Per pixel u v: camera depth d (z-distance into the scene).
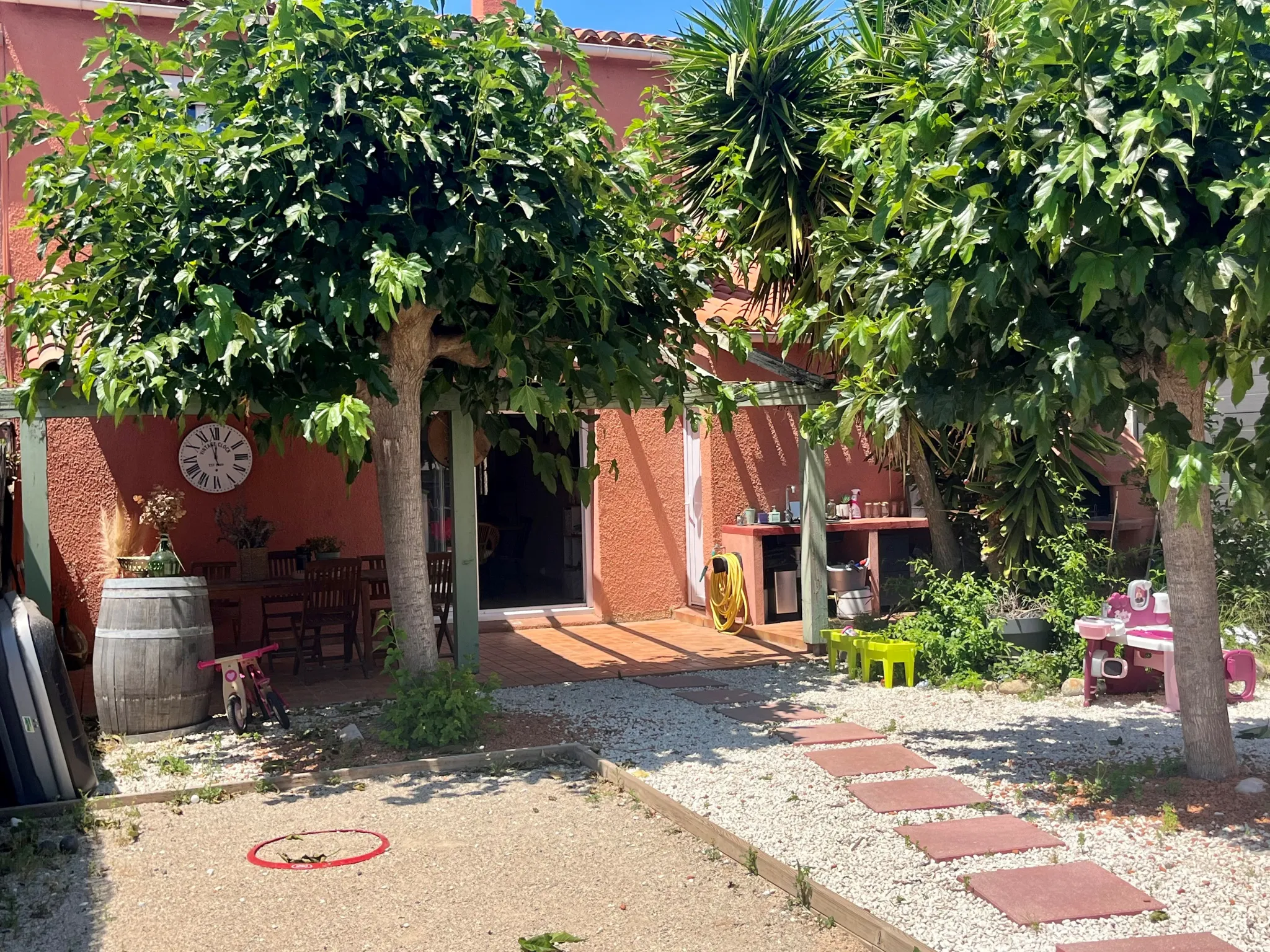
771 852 4.58
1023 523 9.05
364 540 10.77
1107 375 4.40
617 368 7.10
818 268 7.70
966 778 5.60
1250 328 4.46
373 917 4.12
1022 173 4.57
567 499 12.98
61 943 3.94
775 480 11.76
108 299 6.32
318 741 6.78
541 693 8.17
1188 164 4.36
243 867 4.67
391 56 6.08
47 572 7.42
